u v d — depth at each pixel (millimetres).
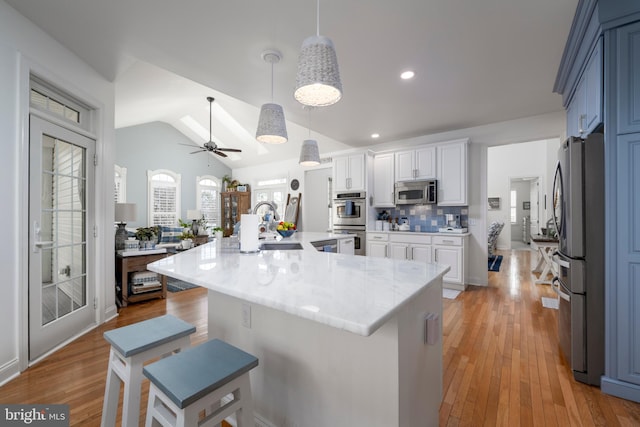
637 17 1626
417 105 3486
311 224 7078
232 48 2320
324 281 1143
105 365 2088
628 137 1682
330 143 6176
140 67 3541
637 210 1671
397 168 4848
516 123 4023
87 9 1899
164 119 7461
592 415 1577
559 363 2125
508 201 9070
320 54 1389
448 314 3172
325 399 1182
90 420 1532
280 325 1330
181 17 1959
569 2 1799
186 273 1291
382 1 1785
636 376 1675
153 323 1359
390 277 1217
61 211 2439
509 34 2115
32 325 2111
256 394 1438
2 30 1869
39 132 2199
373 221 5168
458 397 1747
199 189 8383
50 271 2311
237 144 7758
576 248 1903
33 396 1732
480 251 4395
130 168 7121
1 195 1886
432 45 2256
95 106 2787
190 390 858
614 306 1735
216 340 1178
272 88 3020
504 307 3396
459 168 4258
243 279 1175
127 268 3463
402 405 1025
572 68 2391
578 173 1897
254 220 1970
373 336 1053
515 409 1635
